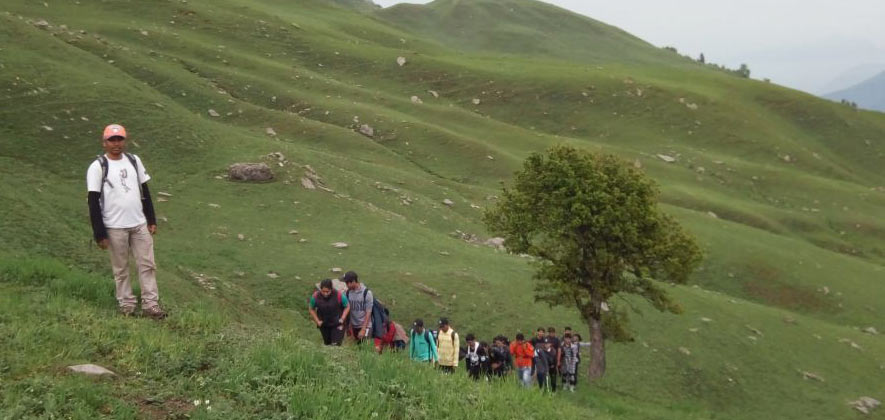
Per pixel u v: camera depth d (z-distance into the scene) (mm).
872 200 94312
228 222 44062
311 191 52875
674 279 35750
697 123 116750
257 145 59656
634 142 107750
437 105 108812
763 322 50156
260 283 35844
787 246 71688
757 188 95625
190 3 128625
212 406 8961
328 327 16141
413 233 50438
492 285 43156
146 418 8359
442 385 12539
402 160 79125
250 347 11758
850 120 134625
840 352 48562
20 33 63688
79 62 64250
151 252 12695
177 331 12180
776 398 40781
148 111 58281
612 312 36625
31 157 45031
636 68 155375
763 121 123562
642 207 34625
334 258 41344
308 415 9305
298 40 127125
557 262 36125
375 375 11547
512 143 95000
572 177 34906
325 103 93562
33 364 9062
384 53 129750
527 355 24859
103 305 13156
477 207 65938
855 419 39938
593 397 29938
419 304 37938
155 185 47250
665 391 38281
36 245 23906
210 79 93500
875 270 69875
